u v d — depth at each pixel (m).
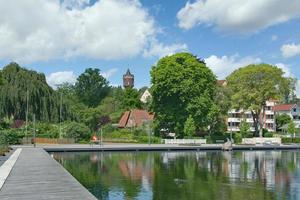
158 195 22.36
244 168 36.00
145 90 141.25
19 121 65.56
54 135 67.44
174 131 75.12
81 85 143.00
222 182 27.17
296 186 25.61
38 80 68.62
